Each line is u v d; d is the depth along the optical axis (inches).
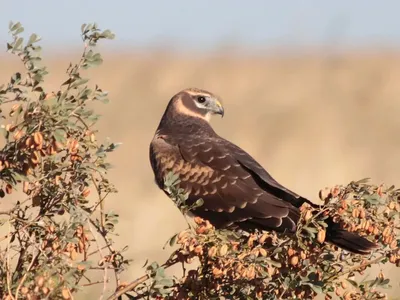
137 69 1840.6
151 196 1027.3
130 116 1581.0
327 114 1609.3
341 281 468.8
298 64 2004.2
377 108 1679.4
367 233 473.1
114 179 1161.4
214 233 455.8
